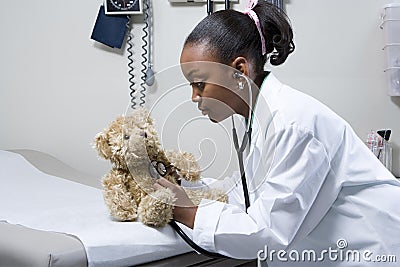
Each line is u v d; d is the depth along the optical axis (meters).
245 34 1.24
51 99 2.69
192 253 1.34
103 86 2.61
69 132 2.68
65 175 2.20
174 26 2.47
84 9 2.60
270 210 1.20
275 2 2.28
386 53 2.21
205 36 1.23
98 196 1.81
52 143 2.71
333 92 2.32
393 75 2.20
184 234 1.30
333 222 1.31
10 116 2.76
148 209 1.30
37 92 2.71
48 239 1.22
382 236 1.29
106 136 1.35
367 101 2.30
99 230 1.28
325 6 2.29
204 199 1.30
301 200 1.19
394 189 1.32
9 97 2.75
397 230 1.29
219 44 1.22
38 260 1.14
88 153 2.66
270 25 1.29
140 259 1.24
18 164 2.27
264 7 1.30
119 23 2.52
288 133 1.19
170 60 2.49
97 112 2.63
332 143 1.26
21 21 2.70
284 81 2.35
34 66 2.70
